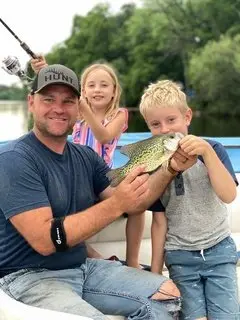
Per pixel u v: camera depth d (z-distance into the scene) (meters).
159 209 2.68
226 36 34.69
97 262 2.63
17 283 2.34
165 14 38.06
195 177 2.60
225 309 2.47
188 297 2.54
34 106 2.46
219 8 36.53
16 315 2.04
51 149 2.46
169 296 2.38
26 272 2.38
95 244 3.15
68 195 2.46
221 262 2.55
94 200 2.71
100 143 3.52
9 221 2.35
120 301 2.41
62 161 2.48
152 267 2.71
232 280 2.54
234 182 2.53
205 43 37.06
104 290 2.45
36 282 2.34
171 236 2.64
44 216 2.24
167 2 38.22
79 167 2.57
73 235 2.20
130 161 2.33
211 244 2.57
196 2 37.00
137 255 2.96
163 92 2.63
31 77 3.25
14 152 2.34
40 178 2.35
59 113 2.42
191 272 2.58
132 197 2.20
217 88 33.28
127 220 2.96
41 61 3.25
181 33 37.66
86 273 2.54
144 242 3.23
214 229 2.58
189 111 2.71
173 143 2.31
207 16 36.94
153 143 2.25
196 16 37.38
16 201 2.25
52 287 2.31
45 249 2.23
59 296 2.25
